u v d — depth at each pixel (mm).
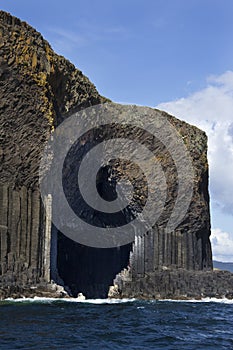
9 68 52938
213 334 31719
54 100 56750
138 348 25922
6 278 48188
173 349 26078
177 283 67062
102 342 26938
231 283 71250
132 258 71062
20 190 52656
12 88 53250
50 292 51188
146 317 39250
